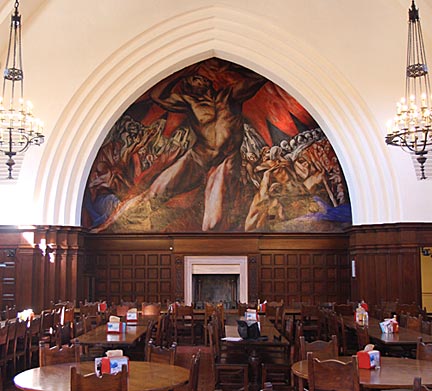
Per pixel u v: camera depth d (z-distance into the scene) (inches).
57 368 290.8
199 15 676.1
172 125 791.1
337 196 782.5
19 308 664.4
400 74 649.6
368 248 694.5
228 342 394.3
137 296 783.7
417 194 673.6
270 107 776.9
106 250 789.2
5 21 593.6
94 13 633.0
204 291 798.5
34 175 675.4
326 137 775.1
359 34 640.4
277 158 786.8
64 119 684.7
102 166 784.9
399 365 296.8
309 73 687.1
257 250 780.6
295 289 778.8
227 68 764.0
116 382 236.2
